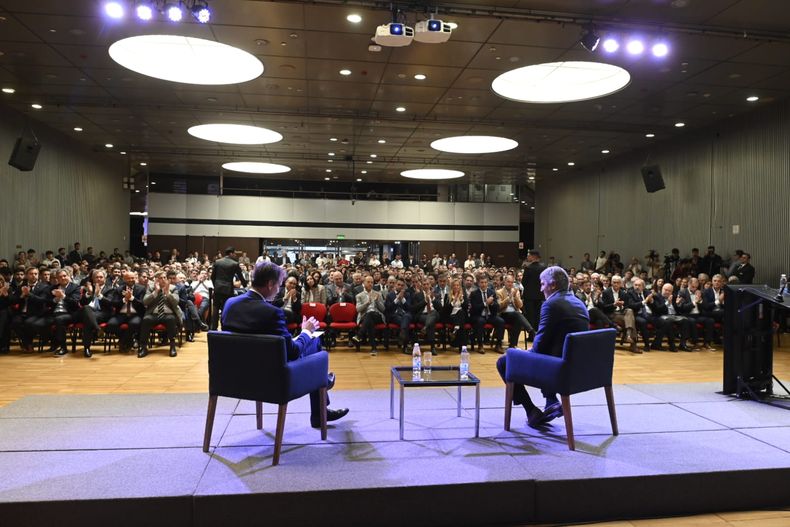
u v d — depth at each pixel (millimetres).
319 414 3824
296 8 6496
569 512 2986
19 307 7488
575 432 3822
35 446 3434
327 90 9891
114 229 18000
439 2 6395
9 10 6691
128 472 3023
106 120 12469
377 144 14781
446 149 15094
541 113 11312
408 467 3137
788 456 3379
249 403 4527
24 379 5660
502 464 3193
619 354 7801
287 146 15305
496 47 7676
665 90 9570
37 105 11172
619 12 6566
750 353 4910
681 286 8672
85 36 7465
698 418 4176
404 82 9367
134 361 6719
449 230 24125
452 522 2900
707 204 12453
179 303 8180
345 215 23484
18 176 12078
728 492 3146
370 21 6871
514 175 19906
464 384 3666
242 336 3221
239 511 2744
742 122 11391
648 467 3168
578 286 8680
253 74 9016
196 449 3408
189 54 8750
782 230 10477
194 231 22203
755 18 6676
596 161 16828
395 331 8039
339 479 2945
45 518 2650
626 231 15727
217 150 16094
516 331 7945
